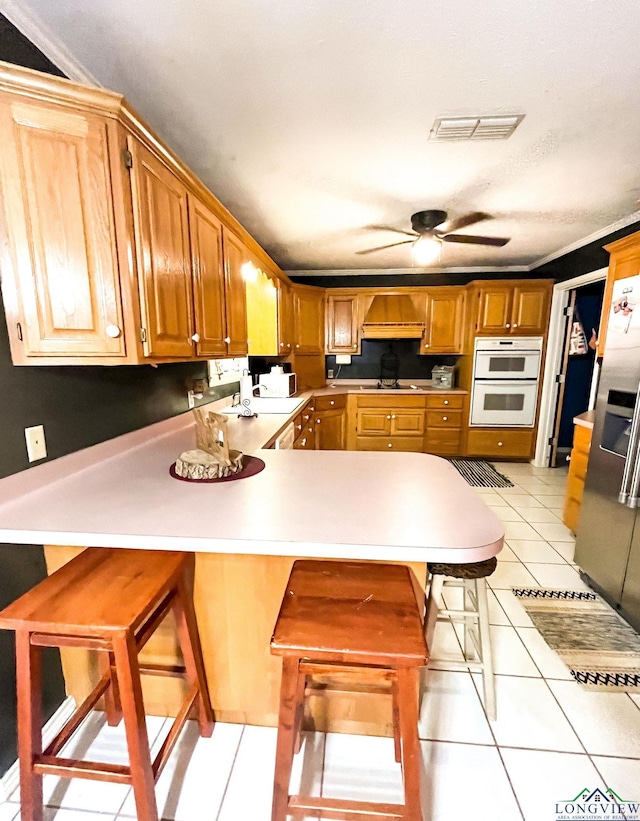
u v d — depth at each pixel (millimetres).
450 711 1472
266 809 1151
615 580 2027
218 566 1303
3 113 1044
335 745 1336
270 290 3498
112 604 1016
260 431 2408
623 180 2328
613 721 1438
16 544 1226
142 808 999
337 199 2594
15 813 1159
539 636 1868
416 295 4699
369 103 1604
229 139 1868
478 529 1085
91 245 1167
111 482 1457
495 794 1193
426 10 1161
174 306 1510
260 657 1353
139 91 1519
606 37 1263
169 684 1432
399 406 4688
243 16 1175
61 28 1215
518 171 2207
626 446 1956
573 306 4207
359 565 1234
